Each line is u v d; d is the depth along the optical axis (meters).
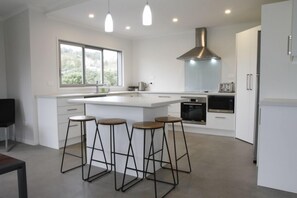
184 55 5.16
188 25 5.06
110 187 2.42
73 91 4.86
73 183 2.51
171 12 4.12
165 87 6.06
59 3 3.82
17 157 3.40
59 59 4.57
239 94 4.38
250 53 4.04
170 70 5.95
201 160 3.24
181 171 2.83
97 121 2.76
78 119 2.61
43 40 4.19
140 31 5.62
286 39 2.58
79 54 5.07
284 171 2.30
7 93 4.54
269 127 2.34
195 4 3.70
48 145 4.00
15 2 3.74
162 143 2.89
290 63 2.58
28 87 4.08
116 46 5.95
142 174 2.67
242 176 2.68
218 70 5.29
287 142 2.27
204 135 4.86
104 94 4.78
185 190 2.33
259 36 3.06
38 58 4.11
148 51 6.25
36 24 4.05
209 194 2.25
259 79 2.93
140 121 2.64
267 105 2.31
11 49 4.32
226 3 3.66
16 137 4.45
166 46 5.96
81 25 4.90
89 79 5.36
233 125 4.58
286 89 2.63
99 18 4.46
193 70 5.62
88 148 3.12
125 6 3.78
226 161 3.19
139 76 6.45
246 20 4.68
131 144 2.72
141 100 2.68
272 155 2.35
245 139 4.25
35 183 2.51
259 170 2.41
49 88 4.34
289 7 2.55
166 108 3.11
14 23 4.20
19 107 4.30
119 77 6.27
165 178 2.63
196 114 5.01
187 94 5.05
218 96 4.70
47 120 3.97
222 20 4.67
